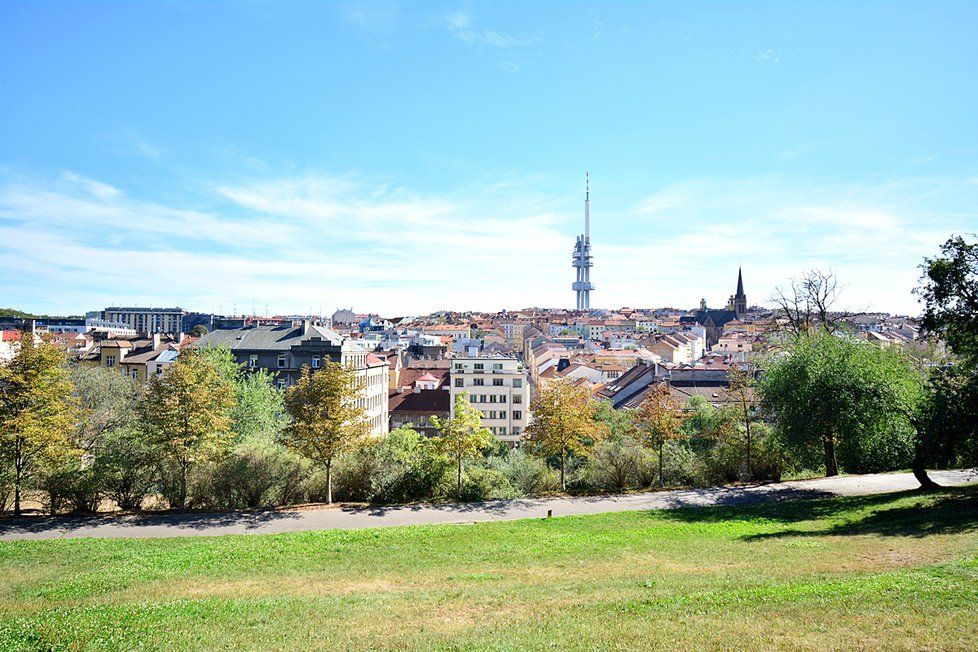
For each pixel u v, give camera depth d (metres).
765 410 40.50
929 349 44.81
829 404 35.19
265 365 87.56
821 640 12.40
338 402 37.47
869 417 34.41
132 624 16.00
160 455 36.16
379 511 36.00
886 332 175.88
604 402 69.94
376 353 123.25
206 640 14.69
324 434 36.72
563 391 42.62
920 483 36.41
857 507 32.22
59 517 34.56
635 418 47.09
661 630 13.82
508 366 95.88
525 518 33.59
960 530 23.53
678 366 111.06
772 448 42.81
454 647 13.65
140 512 35.84
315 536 29.56
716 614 14.76
